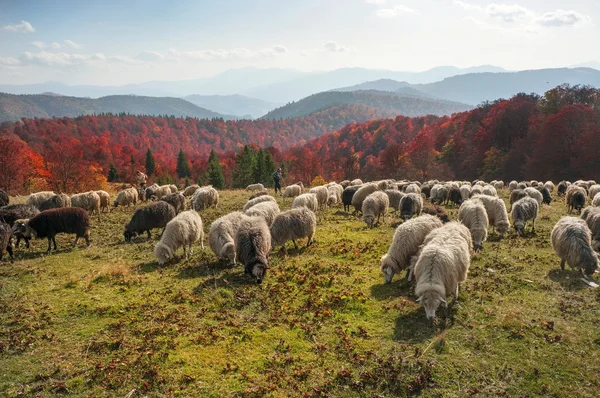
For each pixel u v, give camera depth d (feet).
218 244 43.75
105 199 81.92
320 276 39.96
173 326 29.81
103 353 26.55
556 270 39.47
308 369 24.59
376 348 26.68
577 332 27.71
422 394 22.43
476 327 28.81
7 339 28.19
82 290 36.99
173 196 71.51
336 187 91.45
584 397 21.75
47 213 50.42
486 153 244.42
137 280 39.42
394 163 277.44
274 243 46.42
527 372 23.84
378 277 39.55
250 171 281.33
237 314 32.01
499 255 45.03
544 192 86.22
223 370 24.64
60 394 22.70
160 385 23.41
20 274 41.68
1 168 150.82
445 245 32.99
